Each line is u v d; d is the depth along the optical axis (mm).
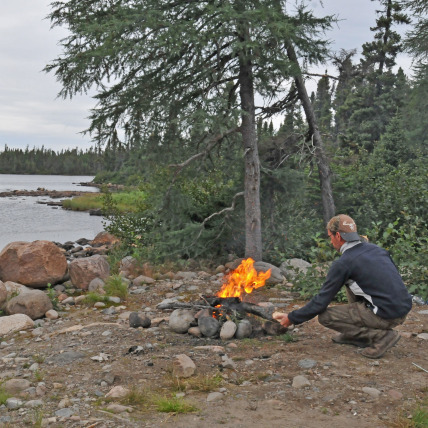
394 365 4223
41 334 6062
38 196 56719
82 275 8875
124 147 10438
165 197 11141
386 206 11344
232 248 11523
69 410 3525
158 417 3363
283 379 4008
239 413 3381
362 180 12797
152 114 10219
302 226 11742
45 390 3984
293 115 11047
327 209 11258
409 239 7578
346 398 3584
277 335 5262
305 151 10883
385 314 4223
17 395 3922
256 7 8961
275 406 3484
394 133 24984
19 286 8250
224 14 8406
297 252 11289
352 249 4348
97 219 29656
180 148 10844
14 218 29344
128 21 8570
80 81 9812
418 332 5266
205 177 11430
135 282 9141
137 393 3740
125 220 13500
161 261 10867
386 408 3406
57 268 9008
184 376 4113
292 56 10422
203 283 9000
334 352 4605
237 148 11172
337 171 13109
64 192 63344
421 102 25516
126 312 6910
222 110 9094
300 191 11227
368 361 4324
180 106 10203
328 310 4516
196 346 5035
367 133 33938
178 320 5559
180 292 8320
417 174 12750
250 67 9688
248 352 4758
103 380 4145
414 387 3746
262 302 7020
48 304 7117
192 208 11633
